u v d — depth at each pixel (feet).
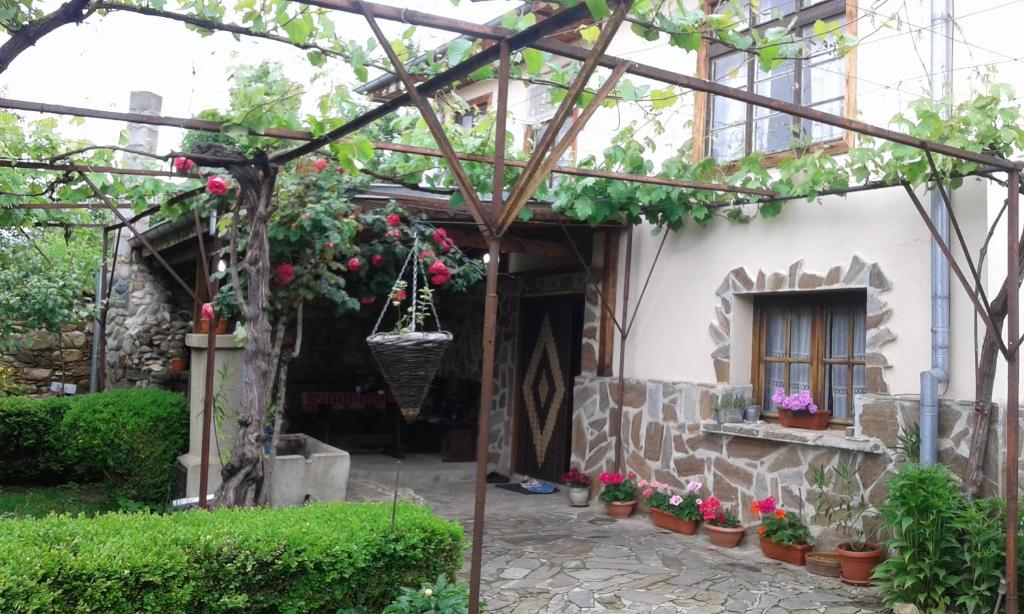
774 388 20.59
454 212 21.17
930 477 14.11
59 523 10.89
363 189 19.16
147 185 19.98
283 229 16.81
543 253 24.50
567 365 27.32
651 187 20.12
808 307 19.93
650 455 22.53
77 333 32.04
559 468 27.17
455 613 10.60
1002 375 15.12
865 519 17.06
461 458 30.27
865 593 15.67
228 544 10.55
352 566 11.30
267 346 15.47
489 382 9.41
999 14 15.67
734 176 18.43
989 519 14.11
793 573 17.10
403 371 11.12
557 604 14.71
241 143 12.76
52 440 23.47
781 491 18.90
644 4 10.34
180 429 21.47
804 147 17.25
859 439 17.25
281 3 10.87
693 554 18.57
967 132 14.24
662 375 22.62
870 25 18.04
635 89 13.96
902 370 16.98
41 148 17.95
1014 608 12.40
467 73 10.40
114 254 28.35
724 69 21.61
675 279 22.45
